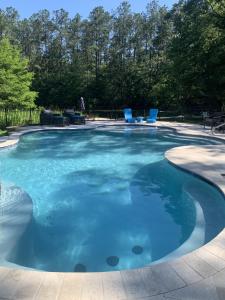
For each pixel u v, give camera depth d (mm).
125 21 44094
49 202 7566
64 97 43219
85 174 9852
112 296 3359
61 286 3520
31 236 5812
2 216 6148
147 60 42750
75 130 18312
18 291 3430
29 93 21047
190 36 27594
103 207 7289
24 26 51625
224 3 25438
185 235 5953
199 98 31938
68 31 48875
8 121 19203
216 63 26375
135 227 6262
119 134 18094
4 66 21062
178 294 3387
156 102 37344
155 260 5113
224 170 8578
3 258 4785
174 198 7840
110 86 42250
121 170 10305
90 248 5453
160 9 43969
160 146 14469
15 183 8930
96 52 47312
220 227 5719
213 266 3912
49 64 48406
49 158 11922
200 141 15398
